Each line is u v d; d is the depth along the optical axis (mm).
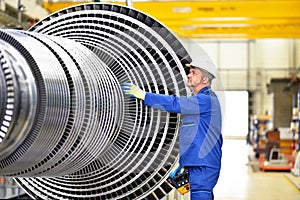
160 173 3199
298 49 23672
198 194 3631
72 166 2736
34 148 2301
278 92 19812
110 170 3057
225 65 24234
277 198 8898
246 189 10000
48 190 3168
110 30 3166
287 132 17938
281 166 14375
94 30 3096
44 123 2283
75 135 2510
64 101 2404
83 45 3102
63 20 3182
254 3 12367
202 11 12422
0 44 2213
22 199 5785
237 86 24047
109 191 3020
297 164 12539
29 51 2334
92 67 2768
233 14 12398
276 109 19719
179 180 3574
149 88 3146
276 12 12250
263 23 13953
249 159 19484
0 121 2064
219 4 12375
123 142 3045
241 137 23953
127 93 3031
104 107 2756
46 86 2301
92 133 2645
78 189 3066
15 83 2088
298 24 14414
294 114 16422
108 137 2854
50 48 2572
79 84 2547
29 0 7742
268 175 13133
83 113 2537
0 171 2359
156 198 3348
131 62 3176
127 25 3133
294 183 10820
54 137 2383
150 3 12422
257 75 24078
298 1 12266
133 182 3102
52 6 9633
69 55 2686
